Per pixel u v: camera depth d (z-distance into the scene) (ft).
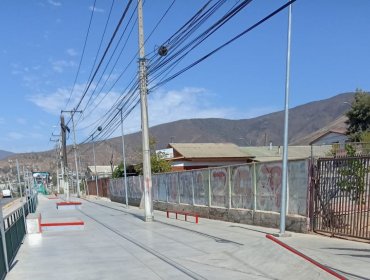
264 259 31.35
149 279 28.63
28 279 30.35
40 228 57.26
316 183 43.27
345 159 40.22
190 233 50.52
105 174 291.79
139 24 70.23
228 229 52.34
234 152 170.30
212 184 69.00
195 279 28.07
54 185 400.67
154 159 152.35
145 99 71.51
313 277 25.77
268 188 52.54
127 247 42.63
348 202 40.04
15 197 219.61
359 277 25.12
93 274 31.07
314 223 43.21
